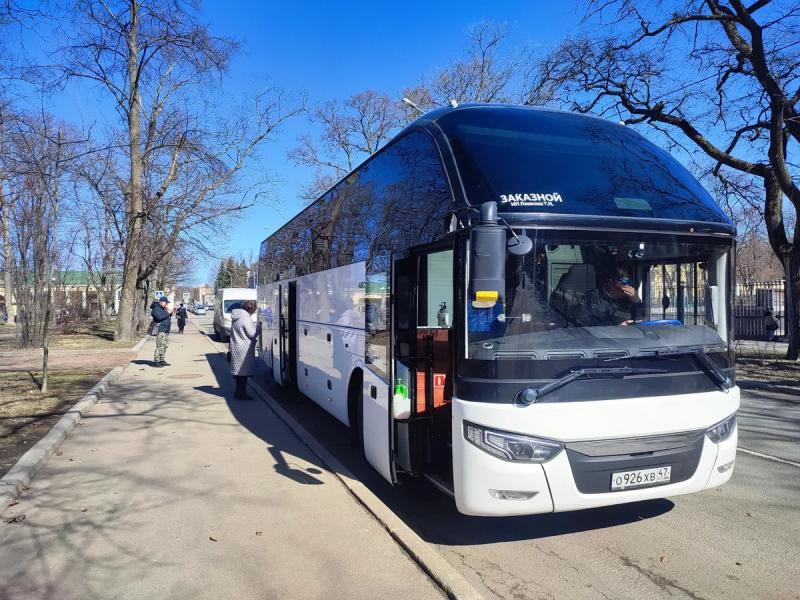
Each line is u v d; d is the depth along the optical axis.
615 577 4.09
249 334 10.98
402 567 4.18
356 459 7.36
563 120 5.36
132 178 24.03
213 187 25.78
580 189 4.38
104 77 18.92
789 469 6.68
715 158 17.52
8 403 9.84
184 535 4.73
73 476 6.25
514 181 4.30
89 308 44.19
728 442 4.45
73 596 3.76
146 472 6.42
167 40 21.45
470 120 5.07
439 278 5.52
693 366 4.30
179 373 15.15
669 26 15.09
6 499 5.27
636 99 17.66
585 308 4.15
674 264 4.39
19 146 10.76
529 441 3.92
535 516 5.25
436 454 5.18
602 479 4.03
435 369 5.25
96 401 10.61
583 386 4.01
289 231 12.05
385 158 6.41
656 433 4.14
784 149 16.56
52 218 20.62
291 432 8.42
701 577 4.07
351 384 7.32
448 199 4.54
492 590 3.90
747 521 5.09
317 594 3.79
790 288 16.91
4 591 3.82
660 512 5.31
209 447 7.55
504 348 3.98
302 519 5.08
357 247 7.20
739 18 13.98
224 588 3.88
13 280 21.16
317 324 9.29
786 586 3.95
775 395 12.23
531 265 4.07
